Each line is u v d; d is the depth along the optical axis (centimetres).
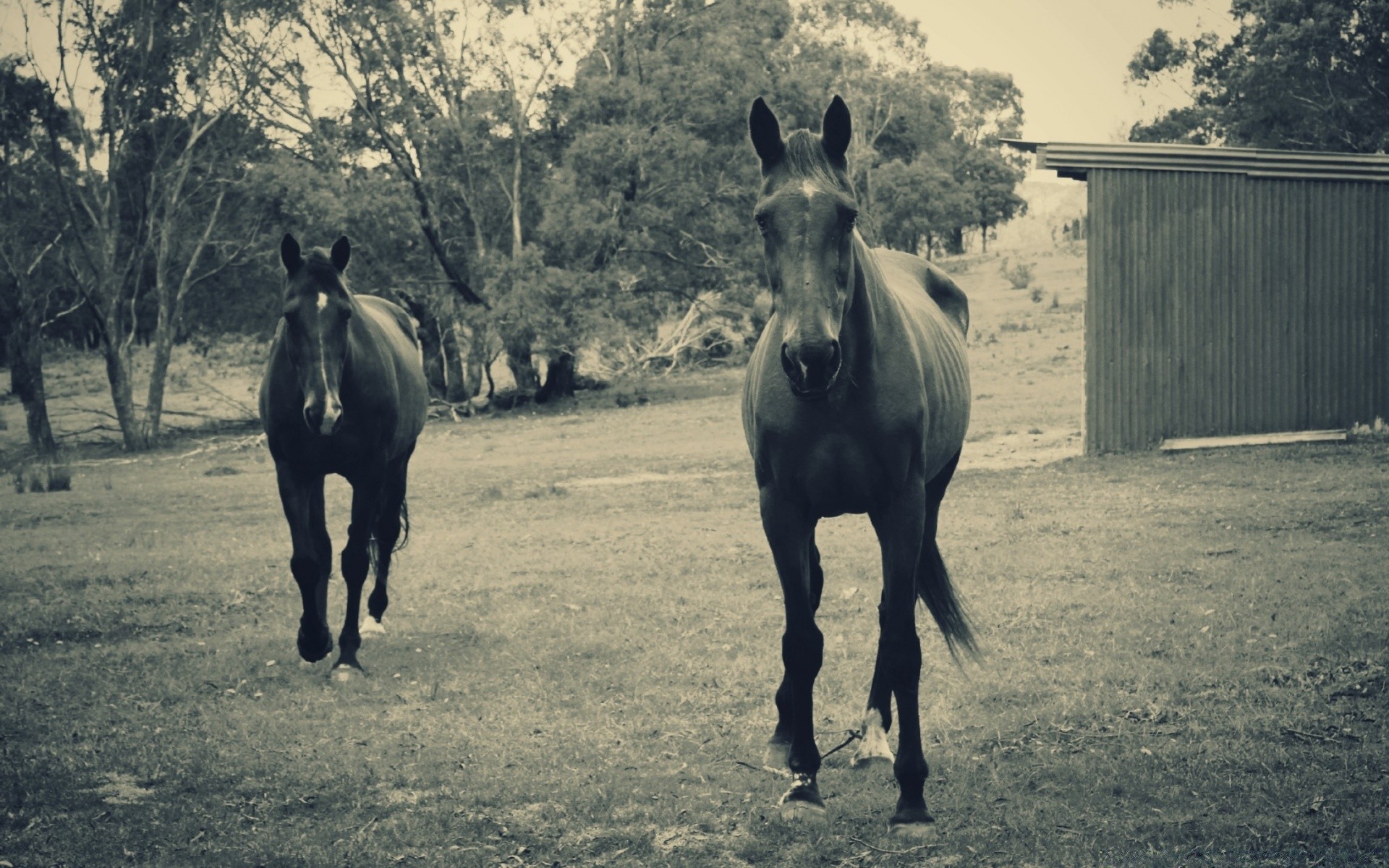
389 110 3678
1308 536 967
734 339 4588
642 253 4022
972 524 1165
